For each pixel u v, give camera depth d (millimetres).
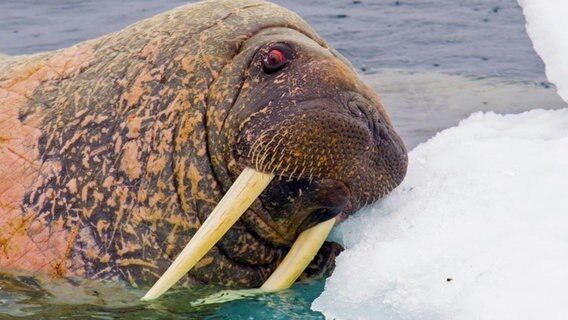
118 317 25188
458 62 48344
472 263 23453
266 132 25203
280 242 26969
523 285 22000
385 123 27156
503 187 26422
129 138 26547
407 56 49094
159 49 27172
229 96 25953
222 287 26781
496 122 32625
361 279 24688
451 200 26594
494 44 50906
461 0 59000
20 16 56000
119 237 26375
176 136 26234
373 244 25781
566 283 21641
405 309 23422
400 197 27812
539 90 44219
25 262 26656
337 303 24703
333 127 25188
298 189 25844
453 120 40562
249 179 25281
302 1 59062
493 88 44656
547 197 25469
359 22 54625
